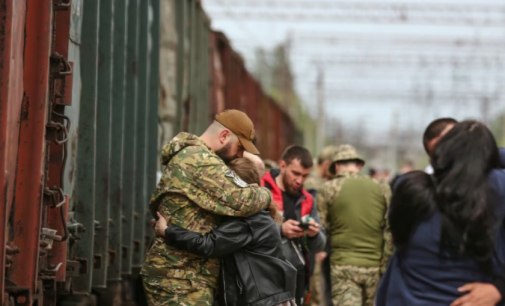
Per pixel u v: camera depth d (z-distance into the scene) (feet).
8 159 15.89
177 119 44.29
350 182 33.55
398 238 15.89
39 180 17.83
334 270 33.60
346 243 33.42
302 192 29.35
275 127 121.08
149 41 36.29
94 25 25.66
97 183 27.02
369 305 33.68
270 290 21.40
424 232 15.53
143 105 33.73
